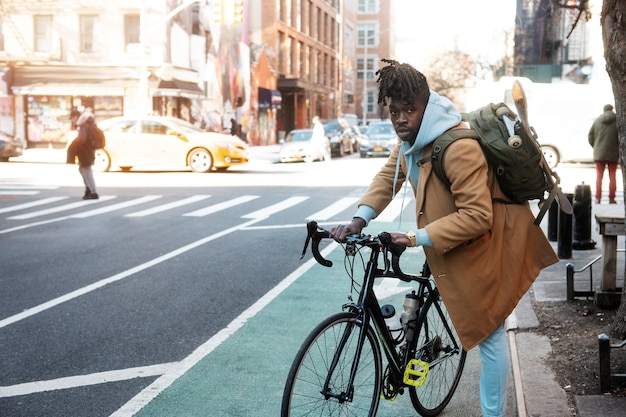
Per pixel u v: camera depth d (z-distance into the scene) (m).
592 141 13.45
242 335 5.53
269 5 47.66
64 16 32.28
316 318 6.01
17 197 15.03
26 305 6.49
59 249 9.28
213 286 7.20
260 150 37.19
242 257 8.70
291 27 52.06
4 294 6.91
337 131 35.34
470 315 3.28
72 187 17.05
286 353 5.09
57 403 4.18
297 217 12.08
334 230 3.33
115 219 11.96
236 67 40.75
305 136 29.34
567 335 5.02
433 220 3.30
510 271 3.38
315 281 7.41
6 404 4.16
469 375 4.74
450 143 3.13
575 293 5.97
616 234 5.59
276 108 48.66
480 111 3.32
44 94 32.00
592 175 20.62
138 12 31.70
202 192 15.99
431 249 3.32
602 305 5.63
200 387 4.42
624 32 4.22
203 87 35.59
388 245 3.08
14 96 32.69
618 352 4.35
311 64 59.06
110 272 7.88
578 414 3.62
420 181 3.31
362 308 3.25
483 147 3.20
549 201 3.38
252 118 43.59
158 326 5.79
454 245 3.14
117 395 4.30
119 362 4.91
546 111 24.44
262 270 7.95
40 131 33.00
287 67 51.47
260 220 11.76
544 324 5.35
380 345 3.52
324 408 3.16
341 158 32.72
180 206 13.58
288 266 8.17
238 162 22.02
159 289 7.08
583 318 5.42
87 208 13.34
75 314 6.17
